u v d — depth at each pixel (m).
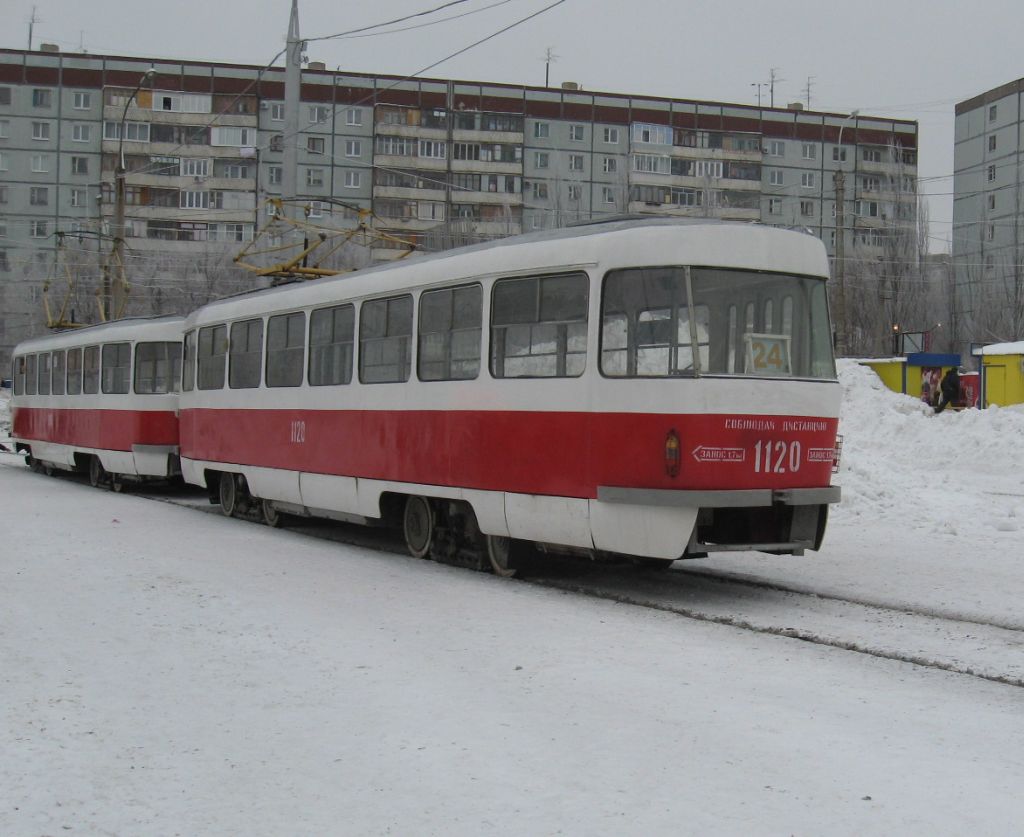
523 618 8.33
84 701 5.99
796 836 4.20
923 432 24.94
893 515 14.95
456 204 69.00
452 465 10.88
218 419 16.03
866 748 5.27
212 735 5.43
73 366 22.66
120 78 68.44
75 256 63.06
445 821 4.34
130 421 19.81
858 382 28.31
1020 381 31.58
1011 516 14.87
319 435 13.30
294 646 7.27
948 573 10.75
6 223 69.38
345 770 4.93
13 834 4.21
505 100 69.25
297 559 11.32
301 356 13.79
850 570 10.98
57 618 8.09
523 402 10.03
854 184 70.75
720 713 5.82
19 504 16.64
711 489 8.92
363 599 9.05
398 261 12.53
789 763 5.03
